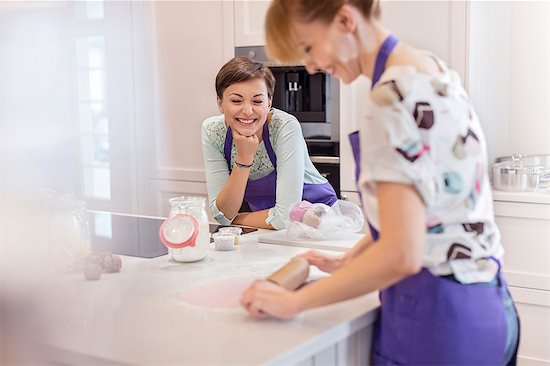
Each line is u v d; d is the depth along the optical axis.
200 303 1.35
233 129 2.20
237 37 3.45
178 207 1.72
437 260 1.19
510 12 3.21
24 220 0.85
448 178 1.13
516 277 2.79
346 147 3.19
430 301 1.20
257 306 1.21
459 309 1.19
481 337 1.20
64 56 0.84
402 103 1.10
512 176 2.79
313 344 1.15
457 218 1.19
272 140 2.27
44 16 0.82
